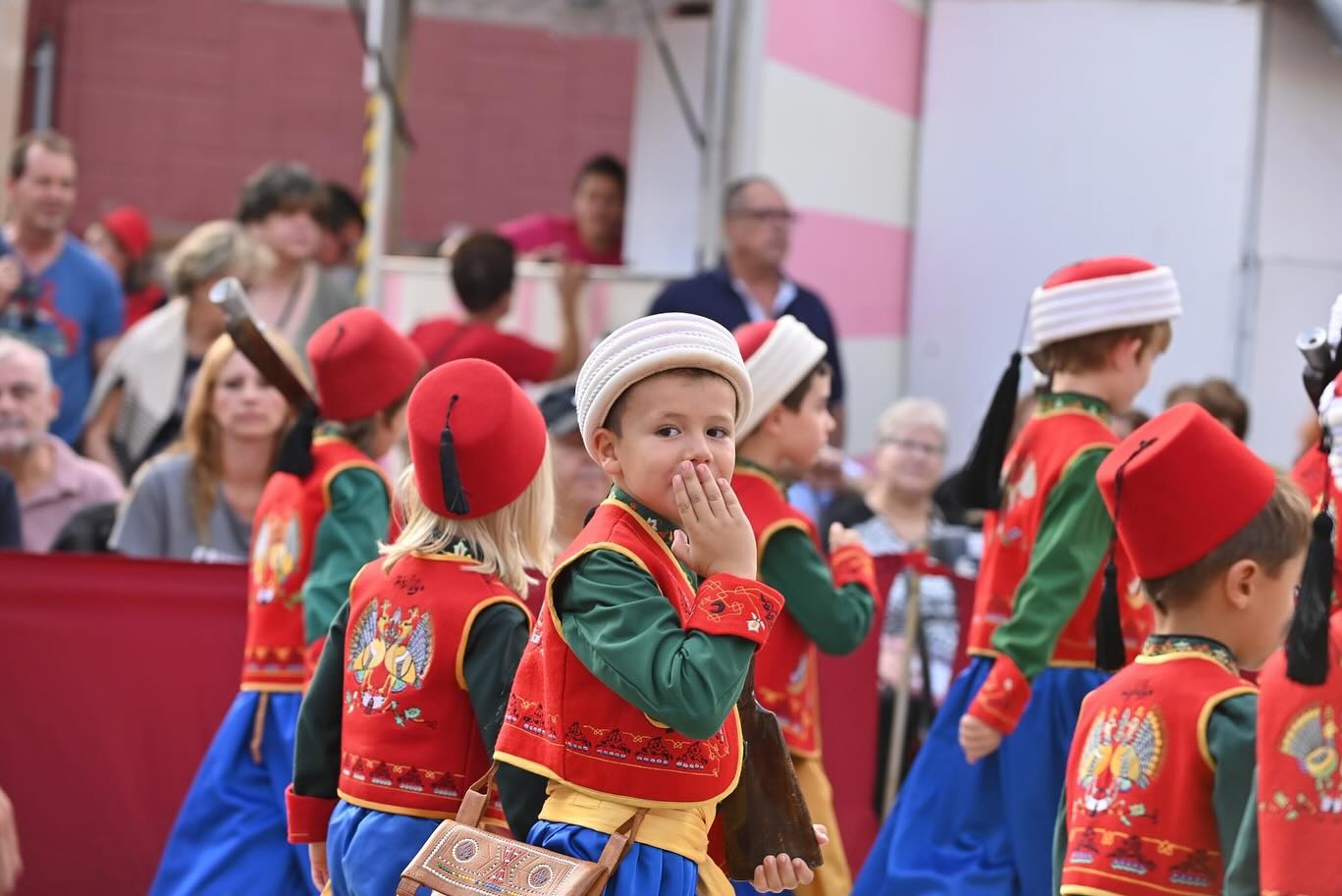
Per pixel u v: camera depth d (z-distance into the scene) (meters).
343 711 8.71
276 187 17.56
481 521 8.58
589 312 19.61
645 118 21.39
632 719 7.16
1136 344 10.55
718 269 18.62
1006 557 10.67
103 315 18.31
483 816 8.19
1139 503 7.79
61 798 12.68
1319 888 6.58
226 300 10.59
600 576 7.12
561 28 22.27
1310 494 9.34
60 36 28.95
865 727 13.66
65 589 12.69
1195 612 7.76
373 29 19.02
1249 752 7.29
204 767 10.77
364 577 8.78
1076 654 10.31
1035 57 21.73
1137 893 7.47
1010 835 10.36
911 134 22.47
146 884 12.72
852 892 11.05
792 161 20.38
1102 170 21.20
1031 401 14.69
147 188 29.31
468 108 29.89
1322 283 20.47
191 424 13.30
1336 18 19.67
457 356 17.52
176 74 29.33
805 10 20.44
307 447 10.72
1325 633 6.62
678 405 7.13
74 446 17.91
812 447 10.64
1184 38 20.72
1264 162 20.44
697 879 7.30
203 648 12.80
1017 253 21.80
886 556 13.93
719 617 6.93
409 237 29.70
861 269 21.64
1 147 21.19
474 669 8.28
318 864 8.91
